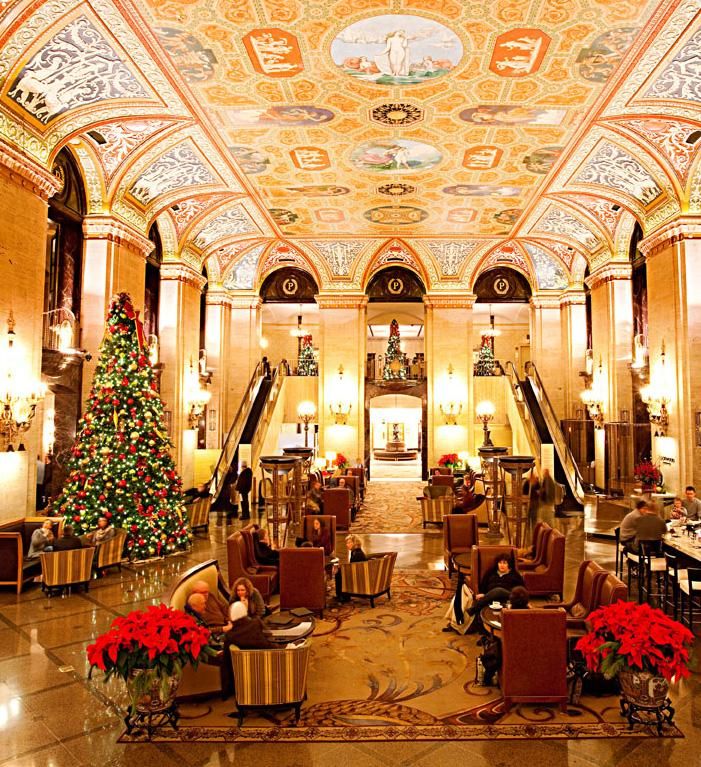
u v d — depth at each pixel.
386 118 10.72
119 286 12.75
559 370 21.92
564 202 15.33
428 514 13.75
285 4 7.49
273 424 20.30
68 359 11.41
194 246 17.59
